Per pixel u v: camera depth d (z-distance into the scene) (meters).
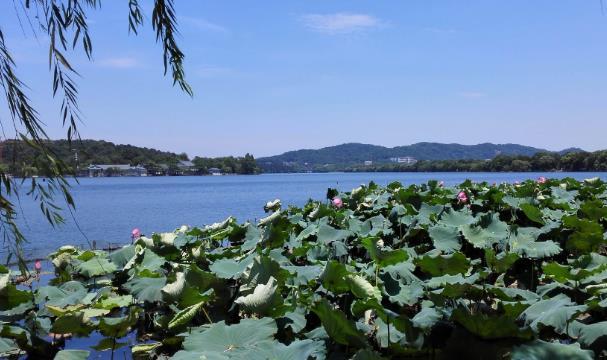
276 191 64.31
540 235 7.65
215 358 3.65
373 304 3.98
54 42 3.82
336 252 7.14
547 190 13.70
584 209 8.73
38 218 27.22
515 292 4.88
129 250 7.96
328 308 3.81
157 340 5.99
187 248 8.79
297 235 9.25
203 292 5.79
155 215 30.34
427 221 8.70
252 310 4.66
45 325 5.86
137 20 4.61
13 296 5.82
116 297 6.46
